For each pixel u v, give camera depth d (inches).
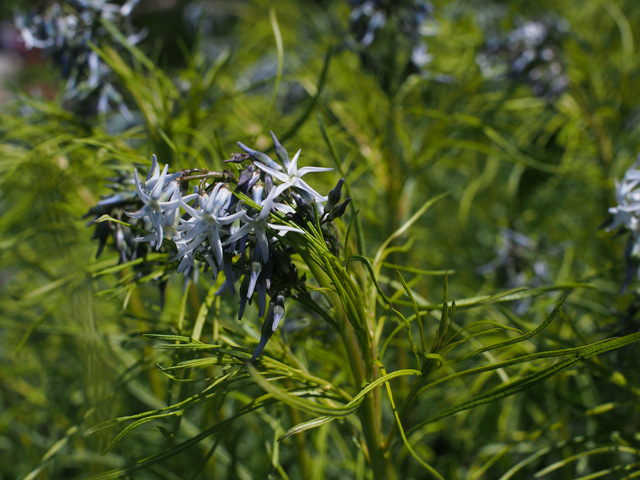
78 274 14.6
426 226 24.5
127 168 13.2
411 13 16.7
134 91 15.0
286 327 14.5
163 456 11.4
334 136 17.3
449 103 19.9
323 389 12.3
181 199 11.1
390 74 17.3
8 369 18.6
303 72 20.3
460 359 11.5
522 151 20.6
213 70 16.1
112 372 14.5
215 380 11.7
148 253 12.7
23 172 17.1
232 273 11.3
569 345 13.8
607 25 23.9
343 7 22.5
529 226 23.5
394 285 13.6
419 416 19.4
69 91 15.3
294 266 11.5
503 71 19.6
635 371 14.6
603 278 18.0
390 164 17.3
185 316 13.2
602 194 19.8
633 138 20.5
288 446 15.9
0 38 35.1
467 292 19.4
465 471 17.8
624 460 16.2
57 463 18.3
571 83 19.2
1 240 16.6
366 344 12.1
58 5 15.0
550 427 14.3
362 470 15.1
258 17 28.1
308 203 11.2
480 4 23.3
